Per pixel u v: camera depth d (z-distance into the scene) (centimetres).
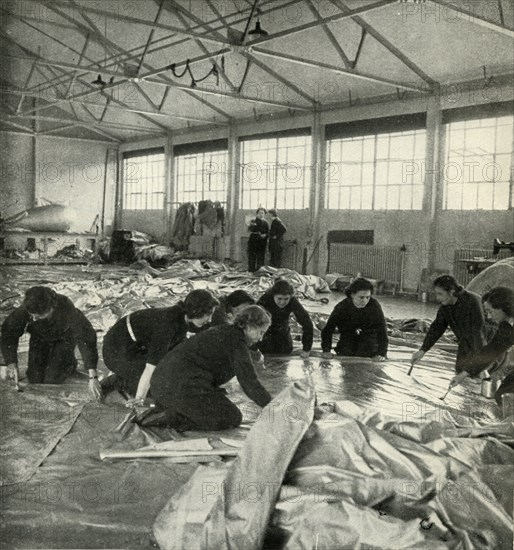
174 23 1424
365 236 1534
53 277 1424
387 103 1455
